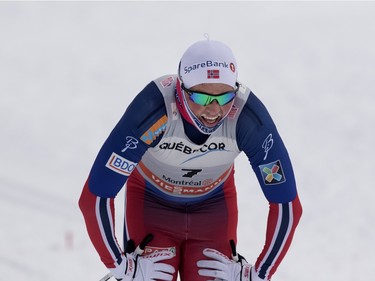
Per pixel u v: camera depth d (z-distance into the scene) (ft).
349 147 91.50
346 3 170.60
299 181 81.71
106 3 173.47
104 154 35.78
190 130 36.32
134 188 42.83
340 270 64.03
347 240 69.26
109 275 41.63
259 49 137.18
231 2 173.88
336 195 78.54
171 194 41.32
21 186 79.05
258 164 36.88
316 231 70.90
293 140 93.40
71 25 155.94
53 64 128.77
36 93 112.98
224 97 33.58
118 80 120.47
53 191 78.13
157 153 37.76
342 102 108.17
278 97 110.22
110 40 145.28
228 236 42.09
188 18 161.38
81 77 121.49
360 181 81.92
